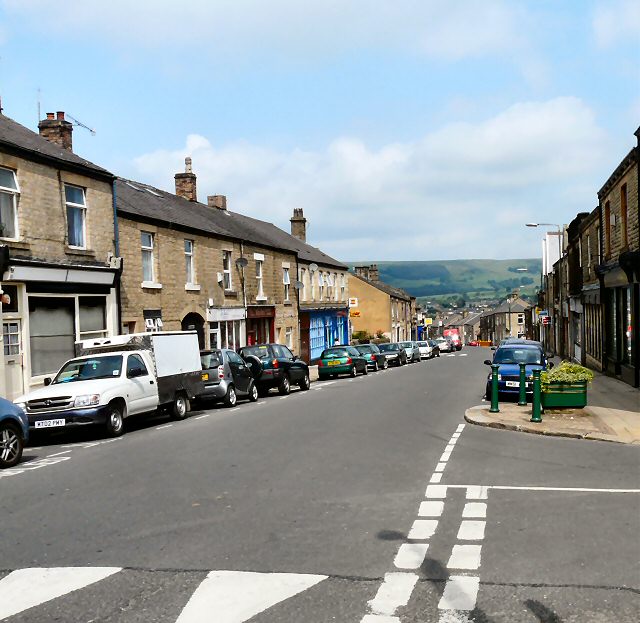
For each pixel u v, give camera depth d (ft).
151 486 29.22
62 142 77.20
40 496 28.07
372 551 19.94
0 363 56.39
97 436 47.75
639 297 68.03
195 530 22.40
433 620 15.14
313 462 33.86
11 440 36.06
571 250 120.16
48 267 61.57
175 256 86.58
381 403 62.23
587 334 106.42
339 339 168.25
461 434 42.91
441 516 23.70
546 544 20.38
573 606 15.79
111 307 71.41
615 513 23.72
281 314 125.70
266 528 22.45
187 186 112.57
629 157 66.18
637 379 68.69
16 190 59.16
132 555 19.95
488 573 18.01
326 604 16.10
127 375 49.06
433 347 182.09
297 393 79.61
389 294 232.53
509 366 60.70
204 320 93.91
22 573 18.67
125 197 83.10
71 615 15.79
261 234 125.70
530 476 30.22
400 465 32.94
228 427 48.34
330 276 162.09
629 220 68.80
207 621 15.28
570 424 44.47
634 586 16.93
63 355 64.85
